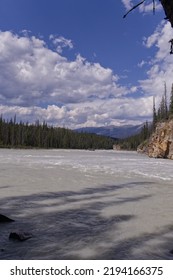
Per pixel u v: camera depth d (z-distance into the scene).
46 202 13.11
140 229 9.21
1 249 7.08
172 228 9.38
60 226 9.38
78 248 7.29
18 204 12.51
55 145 154.12
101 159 55.31
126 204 13.19
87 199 14.12
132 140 180.25
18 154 69.69
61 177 22.95
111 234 8.61
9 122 132.75
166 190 17.38
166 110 108.62
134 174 26.55
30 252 6.92
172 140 69.38
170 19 5.51
